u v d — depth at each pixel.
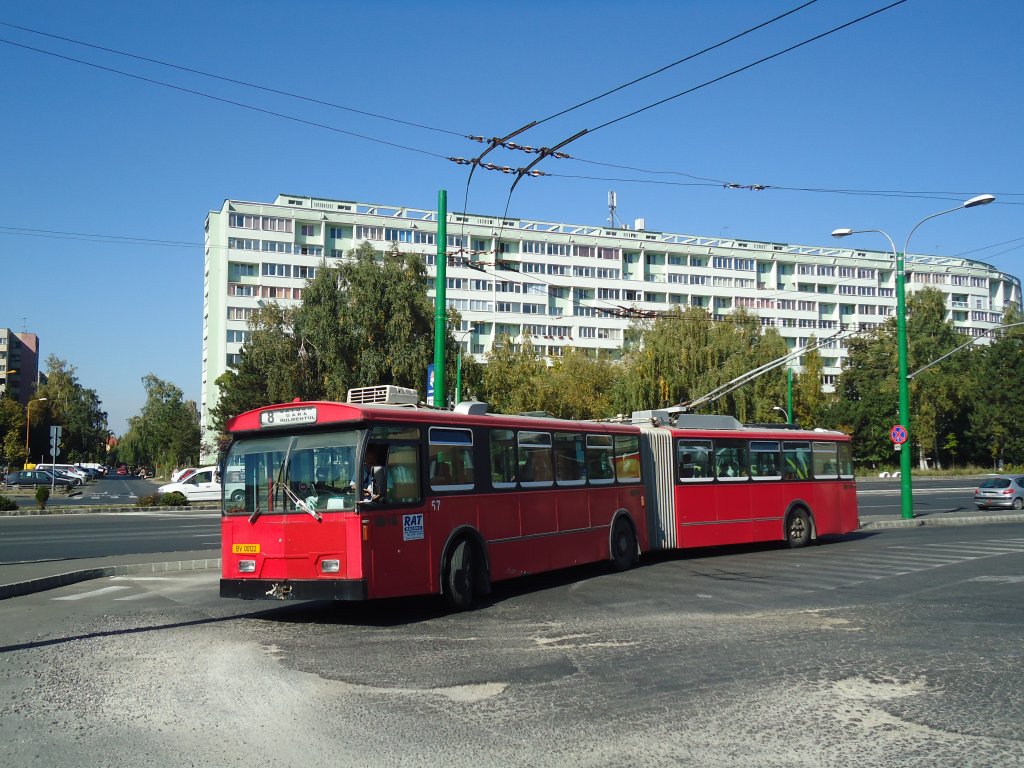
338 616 11.83
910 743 6.04
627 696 7.29
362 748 5.94
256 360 44.50
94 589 14.62
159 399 121.06
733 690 7.49
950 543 21.95
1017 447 82.25
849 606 12.22
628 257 106.00
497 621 11.19
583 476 15.79
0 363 148.00
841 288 119.38
